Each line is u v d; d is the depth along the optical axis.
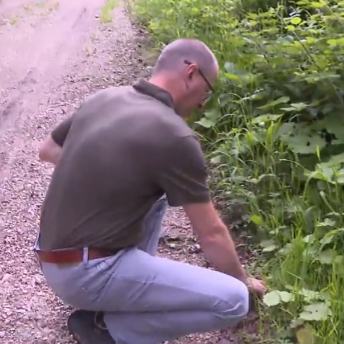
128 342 2.69
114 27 8.13
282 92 4.46
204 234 2.48
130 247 2.56
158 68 2.58
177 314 2.60
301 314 2.92
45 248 2.58
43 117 5.73
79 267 2.50
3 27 8.54
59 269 2.54
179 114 2.64
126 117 2.44
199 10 6.21
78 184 2.46
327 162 3.80
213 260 2.53
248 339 3.01
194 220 2.46
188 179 2.40
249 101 4.59
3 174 4.77
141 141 2.38
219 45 5.45
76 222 2.48
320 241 3.31
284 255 3.38
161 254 3.74
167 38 6.73
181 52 2.54
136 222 2.52
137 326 2.66
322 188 3.68
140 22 8.10
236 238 3.74
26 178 4.71
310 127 4.11
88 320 2.88
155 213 2.91
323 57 4.19
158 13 7.54
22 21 8.77
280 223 3.65
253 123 4.16
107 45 7.46
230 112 4.68
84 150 2.46
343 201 3.59
